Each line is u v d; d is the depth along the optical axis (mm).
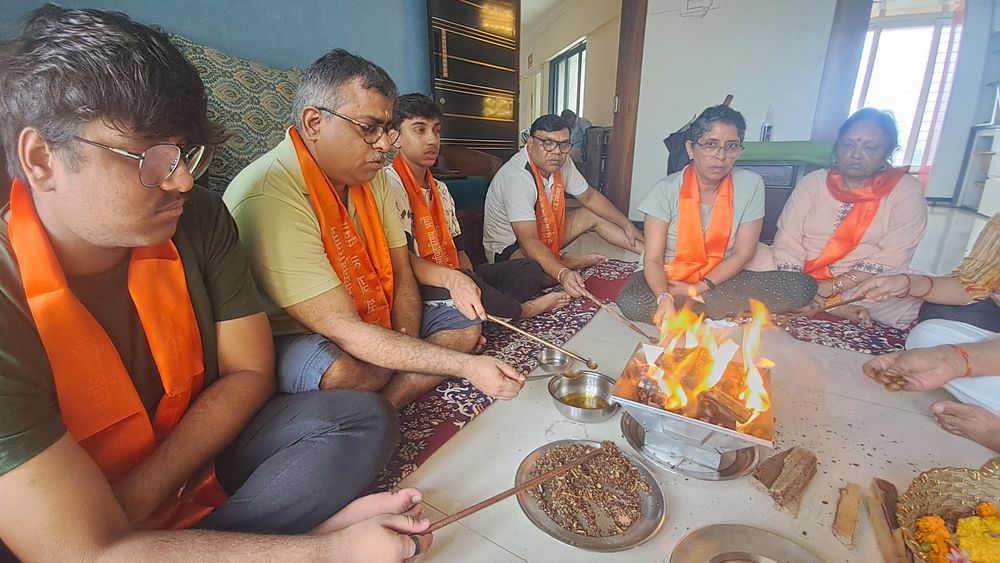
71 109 543
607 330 1823
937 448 1121
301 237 1146
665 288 1835
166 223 686
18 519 587
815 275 1990
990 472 863
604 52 6109
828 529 903
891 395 1341
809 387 1386
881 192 1845
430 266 1651
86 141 565
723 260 1957
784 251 2076
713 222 1901
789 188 3004
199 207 916
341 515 852
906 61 4836
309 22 2523
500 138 3934
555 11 7020
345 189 1372
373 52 2910
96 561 603
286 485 834
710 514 942
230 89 1919
